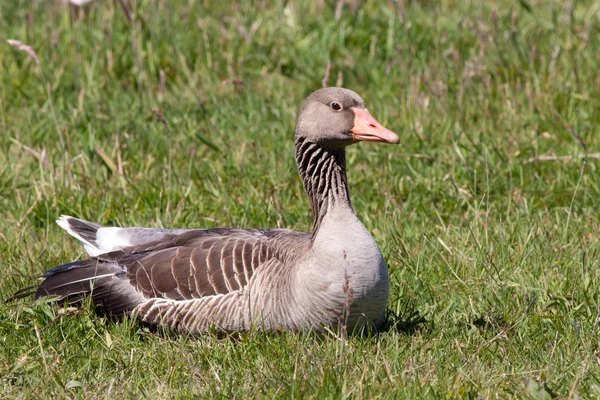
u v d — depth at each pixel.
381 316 9.05
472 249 10.93
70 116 15.55
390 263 10.91
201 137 14.02
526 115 14.93
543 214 12.24
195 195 12.95
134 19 18.05
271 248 9.20
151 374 8.38
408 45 17.62
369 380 7.91
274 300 8.84
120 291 9.59
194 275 9.27
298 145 9.41
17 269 10.65
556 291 9.88
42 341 9.03
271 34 18.39
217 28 18.89
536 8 19.28
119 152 13.31
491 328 9.16
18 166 13.60
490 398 7.68
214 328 9.07
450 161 13.65
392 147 14.28
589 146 13.88
